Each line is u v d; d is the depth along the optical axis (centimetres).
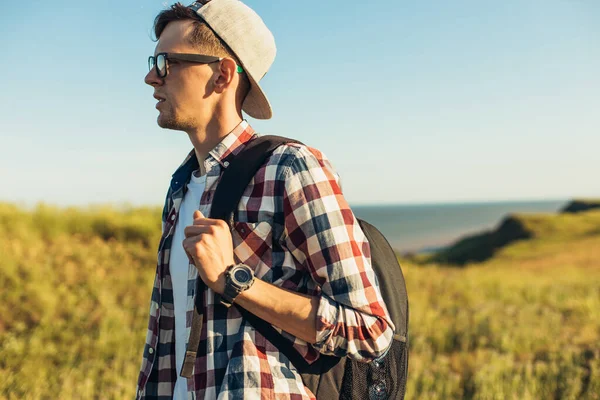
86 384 454
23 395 443
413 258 3409
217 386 126
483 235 4125
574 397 466
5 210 945
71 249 859
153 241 988
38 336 553
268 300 125
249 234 132
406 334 146
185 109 144
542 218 3997
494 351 591
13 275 684
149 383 151
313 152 139
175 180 158
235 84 148
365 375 136
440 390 489
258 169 135
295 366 130
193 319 131
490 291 1087
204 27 145
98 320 629
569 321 755
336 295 126
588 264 2161
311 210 129
